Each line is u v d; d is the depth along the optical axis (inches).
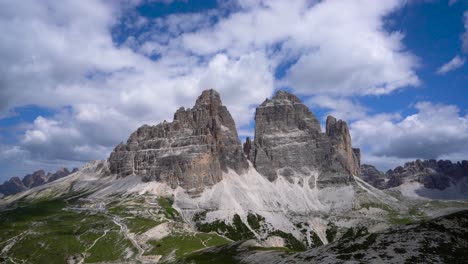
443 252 3671.3
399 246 3850.9
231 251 6653.5
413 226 4284.0
